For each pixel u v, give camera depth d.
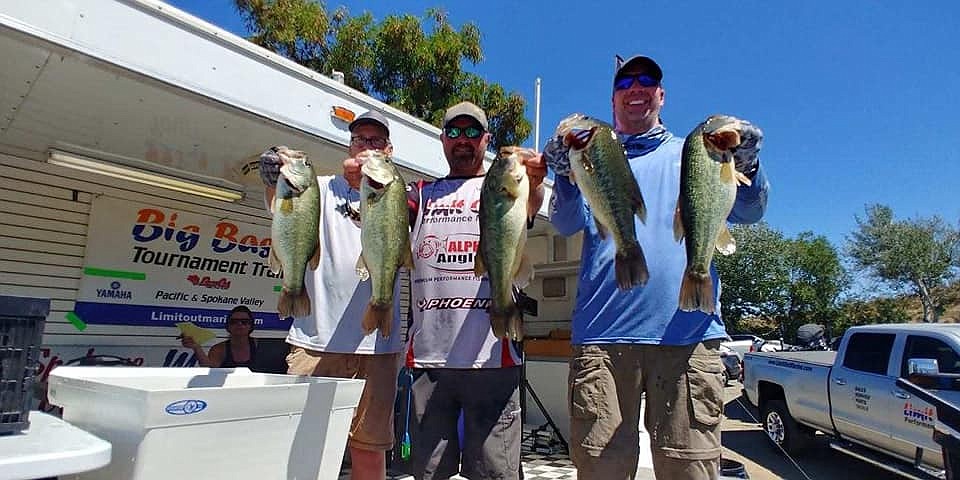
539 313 7.91
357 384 2.43
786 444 8.09
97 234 4.69
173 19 3.12
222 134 3.95
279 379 2.70
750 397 8.94
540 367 7.43
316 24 14.28
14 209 4.30
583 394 2.59
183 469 1.82
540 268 7.90
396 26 14.51
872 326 6.93
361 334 3.15
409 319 3.20
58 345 4.43
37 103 3.45
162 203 5.06
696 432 2.50
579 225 2.75
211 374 2.74
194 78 3.20
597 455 2.50
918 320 32.91
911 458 5.94
